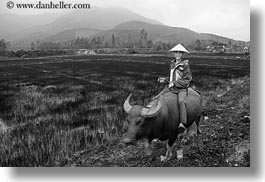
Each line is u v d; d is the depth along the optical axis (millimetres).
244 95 11562
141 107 4695
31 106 11133
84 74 23594
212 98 11922
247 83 14781
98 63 38844
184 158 5699
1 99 12617
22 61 46438
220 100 11195
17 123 8820
